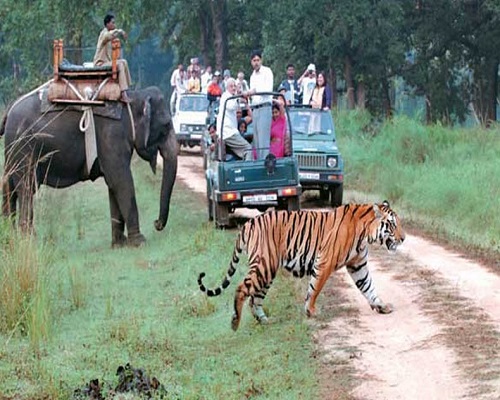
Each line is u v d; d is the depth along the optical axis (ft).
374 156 93.30
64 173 66.08
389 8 153.17
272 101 65.36
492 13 162.91
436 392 33.06
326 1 154.10
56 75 65.41
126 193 65.51
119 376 35.83
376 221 41.78
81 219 75.61
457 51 171.73
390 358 36.65
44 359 38.99
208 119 88.53
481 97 170.40
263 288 41.93
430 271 49.67
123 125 66.13
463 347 37.04
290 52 162.20
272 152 65.36
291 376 35.37
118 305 47.65
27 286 45.39
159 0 150.41
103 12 142.31
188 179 94.48
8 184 62.44
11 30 158.81
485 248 56.24
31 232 56.90
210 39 181.68
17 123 64.80
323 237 41.68
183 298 47.09
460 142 94.53
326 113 77.25
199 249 58.85
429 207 71.92
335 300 44.80
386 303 43.80
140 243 65.16
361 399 32.83
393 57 154.81
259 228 41.88
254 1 167.94
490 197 68.49
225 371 36.94
